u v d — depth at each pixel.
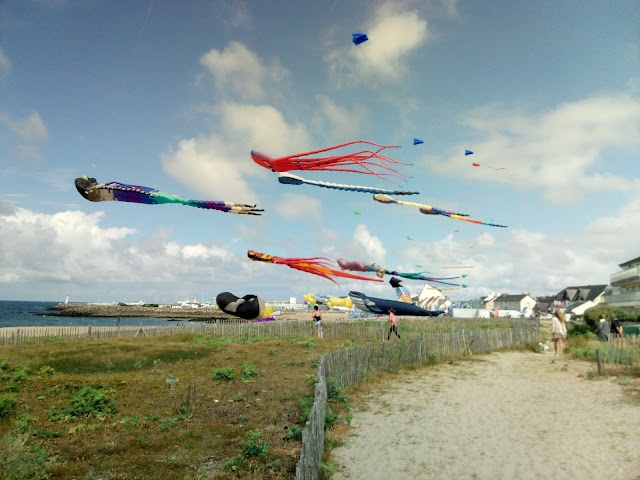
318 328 28.89
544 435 10.38
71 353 20.17
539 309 89.50
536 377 17.56
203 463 7.91
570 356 22.84
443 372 18.77
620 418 11.39
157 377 15.12
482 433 10.62
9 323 80.75
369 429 10.95
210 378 14.82
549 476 8.10
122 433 9.34
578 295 81.75
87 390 11.54
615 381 15.76
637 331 28.02
